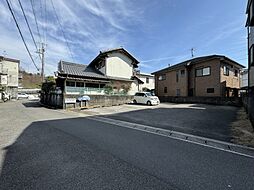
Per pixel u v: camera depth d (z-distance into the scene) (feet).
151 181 9.09
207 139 17.76
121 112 41.70
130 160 11.89
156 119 30.50
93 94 61.41
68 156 12.50
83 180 9.12
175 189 8.38
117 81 76.95
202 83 66.69
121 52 82.64
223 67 62.90
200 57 75.20
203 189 8.41
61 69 64.13
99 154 12.96
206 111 40.32
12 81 130.93
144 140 17.26
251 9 32.17
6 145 14.99
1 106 58.90
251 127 22.74
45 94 73.20
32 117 32.42
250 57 38.99
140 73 107.86
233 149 14.69
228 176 9.73
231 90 67.15
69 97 54.19
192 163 11.51
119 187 8.48
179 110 42.86
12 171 10.10
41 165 10.94
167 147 15.01
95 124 25.98
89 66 83.15
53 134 19.02
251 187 8.61
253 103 22.41
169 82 80.48
